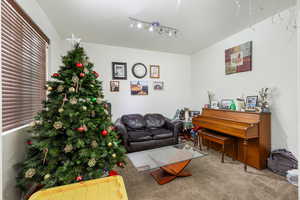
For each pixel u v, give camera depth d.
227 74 3.05
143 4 1.90
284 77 2.11
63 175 1.24
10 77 1.30
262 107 2.27
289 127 2.06
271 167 2.11
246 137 2.08
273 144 2.25
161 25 2.48
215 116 2.94
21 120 1.49
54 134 1.27
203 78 3.76
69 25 2.41
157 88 3.92
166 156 2.11
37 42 1.87
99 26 2.48
